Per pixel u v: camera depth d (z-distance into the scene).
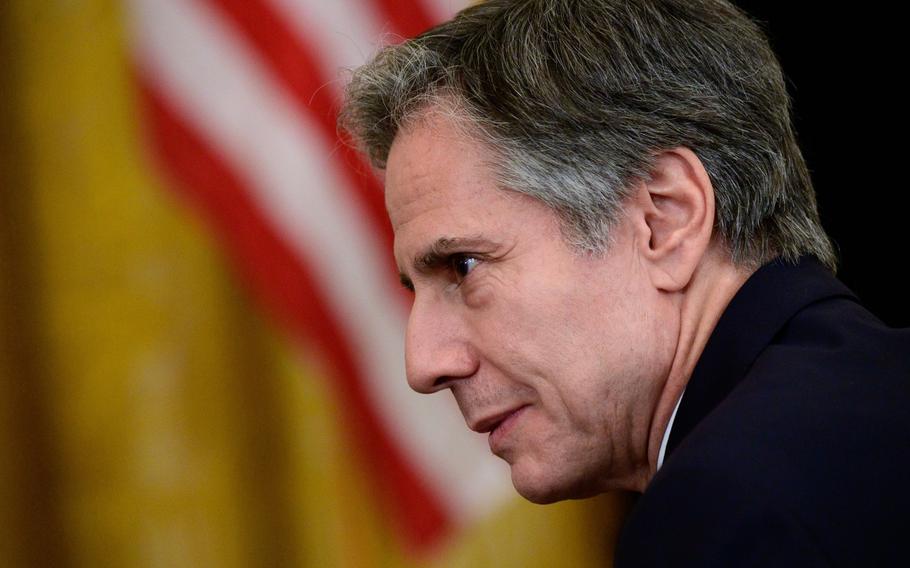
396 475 9.01
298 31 8.55
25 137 8.64
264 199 8.53
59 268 8.67
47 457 8.65
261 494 9.03
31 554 8.56
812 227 4.77
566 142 4.49
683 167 4.54
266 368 8.98
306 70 8.56
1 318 8.54
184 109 8.55
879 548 3.54
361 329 8.68
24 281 8.62
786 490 3.58
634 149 4.50
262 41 8.55
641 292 4.52
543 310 4.52
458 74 4.70
